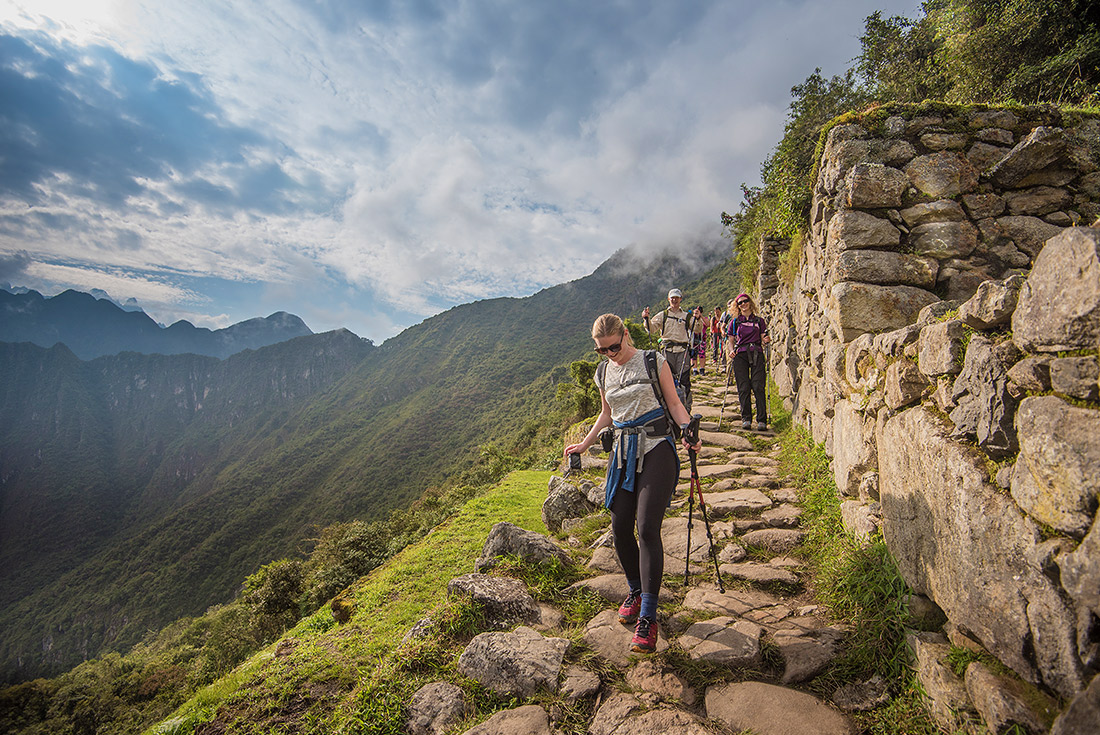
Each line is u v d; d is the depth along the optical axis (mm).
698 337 8812
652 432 2658
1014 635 1658
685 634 2719
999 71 7246
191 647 56688
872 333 4449
